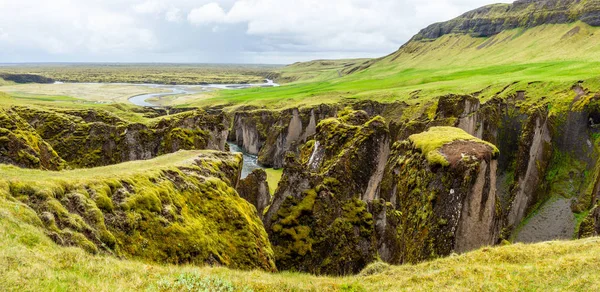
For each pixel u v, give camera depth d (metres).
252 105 177.75
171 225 31.14
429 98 138.25
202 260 31.34
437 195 43.66
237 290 20.70
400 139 94.12
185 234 31.48
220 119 89.94
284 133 123.31
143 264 23.09
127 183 31.41
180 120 83.88
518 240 72.56
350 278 29.16
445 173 43.84
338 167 52.06
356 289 24.67
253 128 142.00
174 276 20.50
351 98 162.75
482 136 85.19
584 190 76.25
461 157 43.72
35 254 18.80
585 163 82.81
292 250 45.78
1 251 17.50
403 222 48.91
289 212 48.47
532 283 22.77
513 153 88.69
